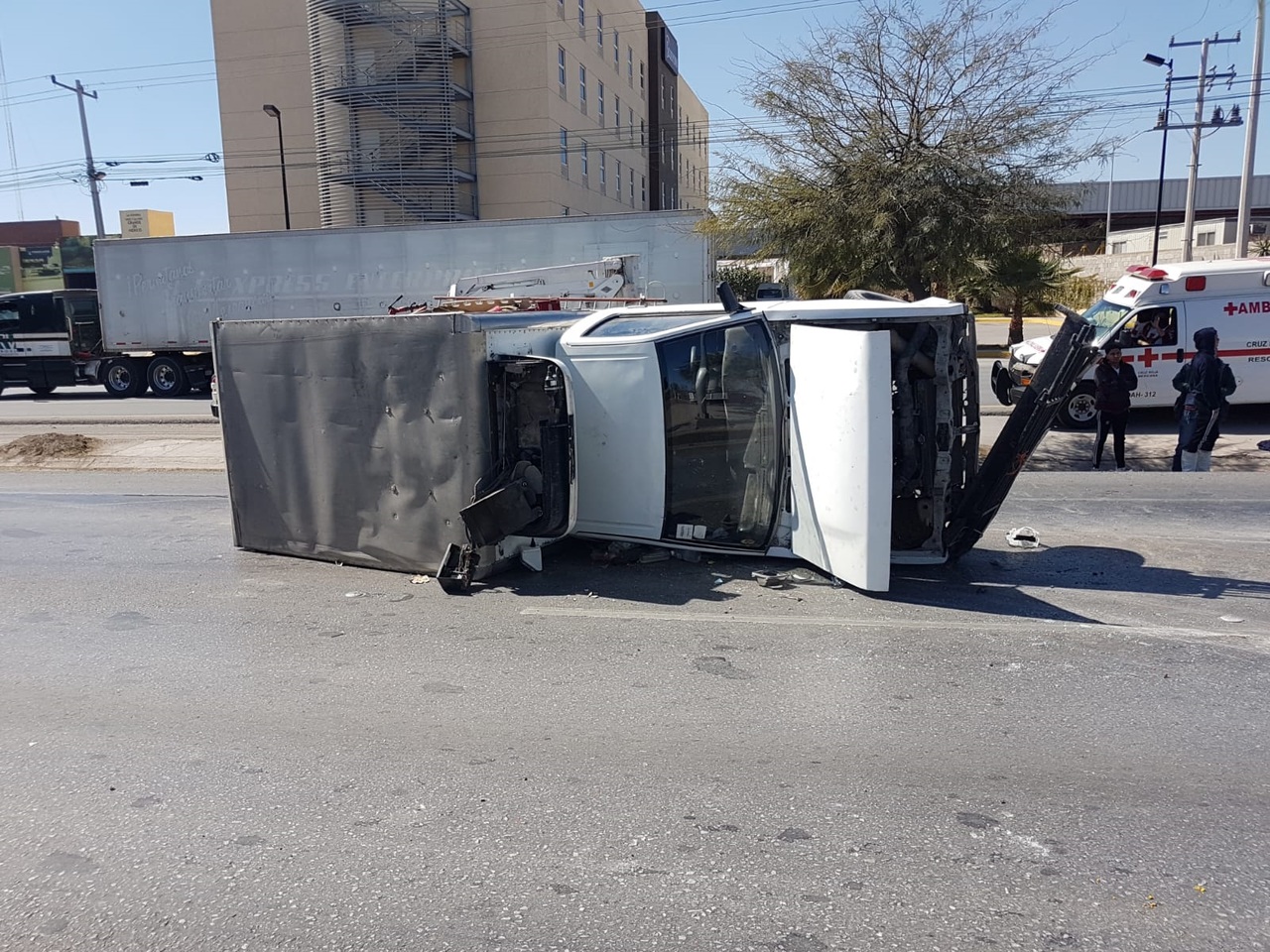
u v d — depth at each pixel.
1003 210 11.67
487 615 6.08
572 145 43.66
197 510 10.23
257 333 7.44
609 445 6.92
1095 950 2.74
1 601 6.73
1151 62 32.94
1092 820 3.47
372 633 5.77
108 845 3.40
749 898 3.01
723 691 4.75
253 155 44.12
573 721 4.43
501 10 40.09
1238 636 5.51
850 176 11.70
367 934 2.86
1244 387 14.35
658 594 6.46
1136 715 4.41
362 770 3.96
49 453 14.45
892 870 3.16
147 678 5.10
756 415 6.61
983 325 40.09
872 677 4.91
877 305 6.56
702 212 19.30
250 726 4.43
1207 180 62.31
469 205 41.16
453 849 3.33
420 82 38.72
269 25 43.06
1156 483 10.50
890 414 5.88
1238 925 2.85
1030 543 7.70
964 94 11.96
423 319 6.55
